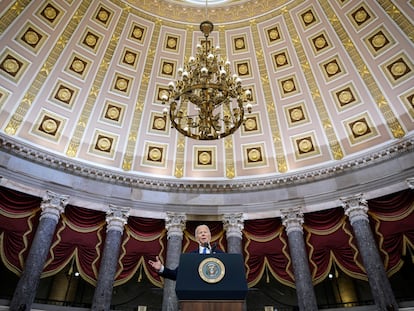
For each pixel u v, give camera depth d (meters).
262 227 13.36
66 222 12.36
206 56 9.00
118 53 14.34
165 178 13.72
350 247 12.13
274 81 14.91
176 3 13.91
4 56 12.40
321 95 14.32
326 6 13.55
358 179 12.45
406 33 12.52
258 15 14.19
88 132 13.98
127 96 14.66
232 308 3.00
